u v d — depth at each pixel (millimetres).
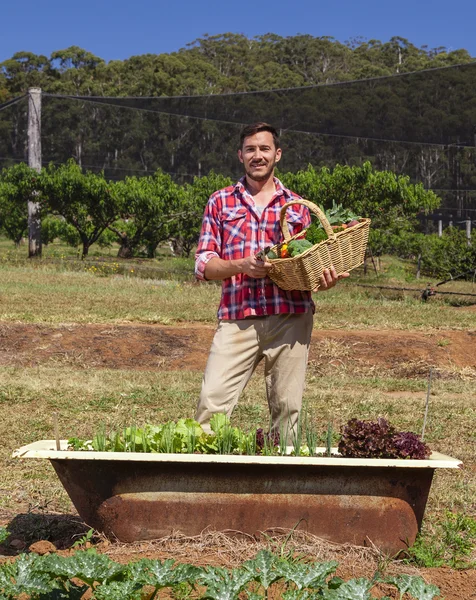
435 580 3387
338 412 7512
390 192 23000
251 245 4211
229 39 114000
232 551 3477
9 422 6523
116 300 14977
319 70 110438
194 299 15789
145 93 86688
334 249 3889
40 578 2479
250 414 7234
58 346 11070
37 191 28641
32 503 4527
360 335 11875
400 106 18656
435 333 12234
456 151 20969
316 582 2611
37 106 25828
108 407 7352
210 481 3557
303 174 23641
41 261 24281
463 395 9109
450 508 4621
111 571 2523
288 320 4137
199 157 24922
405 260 30656
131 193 30500
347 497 3600
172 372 9789
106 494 3574
